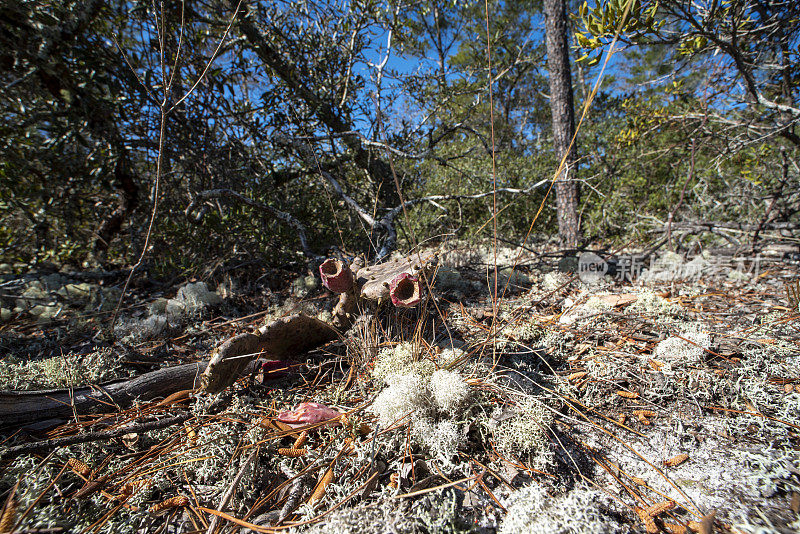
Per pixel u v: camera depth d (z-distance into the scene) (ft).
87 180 11.95
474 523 4.00
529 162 22.41
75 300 10.39
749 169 16.15
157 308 9.51
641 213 18.37
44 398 5.41
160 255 12.42
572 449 5.00
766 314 8.29
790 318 7.70
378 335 7.09
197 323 9.17
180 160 13.17
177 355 7.72
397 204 16.22
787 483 4.33
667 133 19.56
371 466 4.47
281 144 14.80
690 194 18.06
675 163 19.11
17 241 11.80
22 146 10.96
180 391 6.05
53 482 4.27
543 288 10.84
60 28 10.40
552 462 4.66
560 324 8.15
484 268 12.30
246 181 14.05
